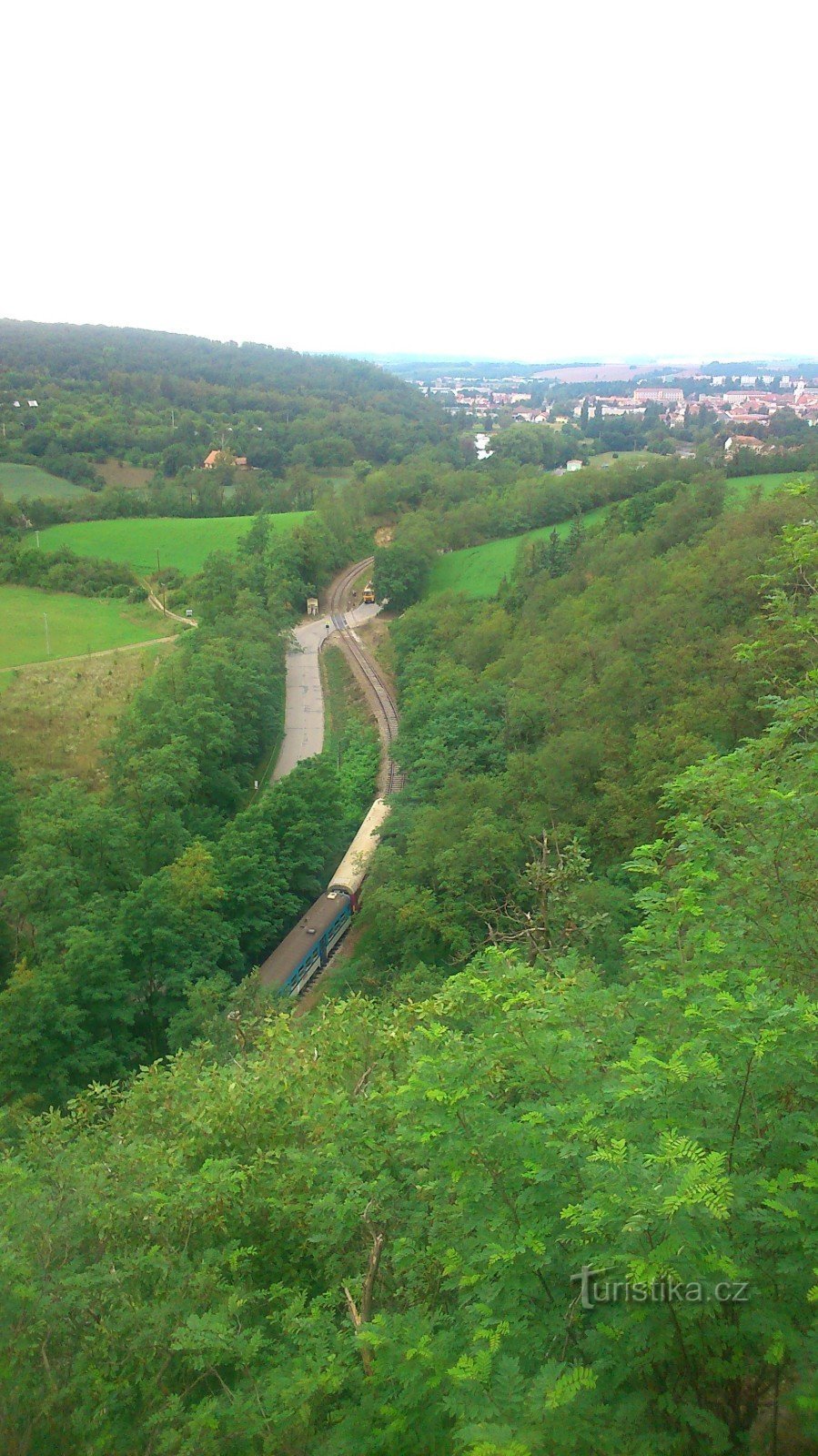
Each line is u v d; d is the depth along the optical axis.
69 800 47.91
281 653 89.69
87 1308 9.35
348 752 71.75
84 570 108.56
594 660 52.16
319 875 51.03
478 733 56.19
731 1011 7.21
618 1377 6.32
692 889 10.36
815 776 12.21
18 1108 25.94
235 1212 10.98
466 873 38.28
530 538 109.50
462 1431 5.77
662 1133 6.80
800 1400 5.68
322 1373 7.71
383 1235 10.02
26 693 79.56
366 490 138.88
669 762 34.69
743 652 16.64
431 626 85.25
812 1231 6.26
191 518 136.25
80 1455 8.36
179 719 61.22
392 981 35.41
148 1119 15.80
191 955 38.56
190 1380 9.02
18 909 41.56
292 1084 13.96
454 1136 7.55
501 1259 6.80
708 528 68.69
